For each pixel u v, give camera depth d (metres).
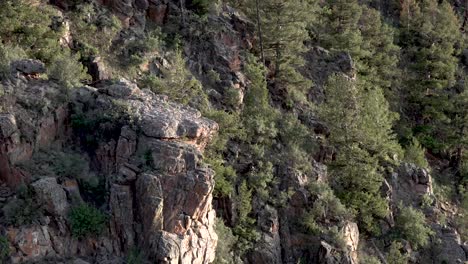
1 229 28.06
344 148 46.19
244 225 38.44
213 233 31.81
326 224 41.16
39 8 42.25
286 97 49.75
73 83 34.47
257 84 46.28
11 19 38.94
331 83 48.59
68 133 32.66
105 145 31.61
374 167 46.88
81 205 29.52
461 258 47.34
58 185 29.69
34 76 33.88
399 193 49.66
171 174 30.17
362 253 43.19
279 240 39.81
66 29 42.25
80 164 31.25
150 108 33.16
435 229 48.84
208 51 48.56
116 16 46.28
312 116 49.56
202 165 31.06
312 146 45.84
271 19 50.00
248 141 42.59
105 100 33.34
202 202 30.48
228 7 53.09
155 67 44.81
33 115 31.52
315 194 41.78
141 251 29.23
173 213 29.95
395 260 44.16
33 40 39.19
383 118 49.81
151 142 30.80
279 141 44.78
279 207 40.97
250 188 40.44
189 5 51.19
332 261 38.97
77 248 28.95
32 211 28.78
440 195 55.78
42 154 30.98
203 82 46.19
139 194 29.80
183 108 34.94
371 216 45.16
